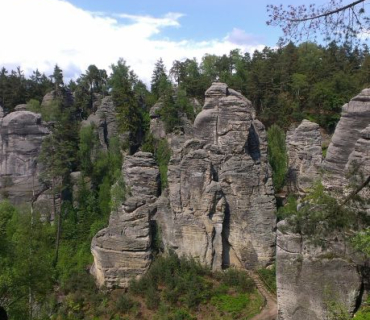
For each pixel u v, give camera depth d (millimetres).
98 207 57188
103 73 82500
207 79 81062
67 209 56469
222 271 46062
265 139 50500
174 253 45562
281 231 26438
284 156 60406
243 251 47656
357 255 26859
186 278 42812
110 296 43500
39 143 57938
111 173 59562
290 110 77812
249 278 44844
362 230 22234
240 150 48312
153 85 78125
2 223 31578
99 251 44844
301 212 24766
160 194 49750
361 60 84000
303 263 28094
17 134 57594
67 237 54719
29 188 57031
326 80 79375
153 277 43406
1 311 20969
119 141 62531
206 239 46125
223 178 48219
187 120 61875
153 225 47156
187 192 46781
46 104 69500
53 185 56500
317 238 23359
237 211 48062
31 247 31547
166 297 41312
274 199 49281
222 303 41000
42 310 33250
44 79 85562
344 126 35656
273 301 41344
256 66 86875
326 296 27344
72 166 60250
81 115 74125
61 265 50000
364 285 26859
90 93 78938
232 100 48562
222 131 48906
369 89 35344
